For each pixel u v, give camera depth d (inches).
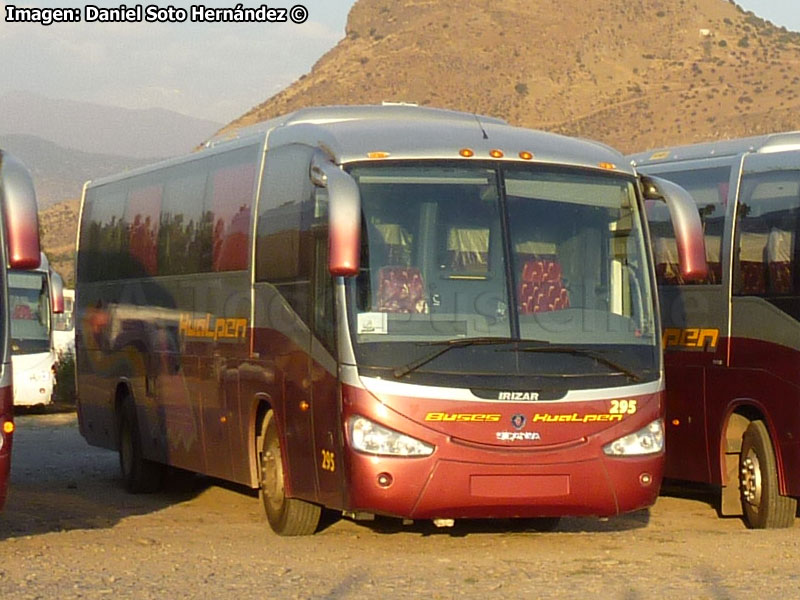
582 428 503.2
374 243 503.8
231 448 624.4
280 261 564.4
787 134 641.6
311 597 410.6
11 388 499.2
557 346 503.2
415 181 513.0
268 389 572.4
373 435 490.6
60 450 1133.1
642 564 480.7
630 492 509.4
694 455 666.8
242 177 620.1
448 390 492.4
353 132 529.0
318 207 527.8
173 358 704.4
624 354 514.3
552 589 425.1
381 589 424.2
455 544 543.8
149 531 591.5
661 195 532.4
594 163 536.1
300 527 564.7
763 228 621.0
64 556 501.7
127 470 800.3
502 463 494.0
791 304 598.2
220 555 504.4
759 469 621.6
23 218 454.6
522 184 521.7
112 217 831.1
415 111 595.5
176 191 714.8
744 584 435.2
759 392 617.3
